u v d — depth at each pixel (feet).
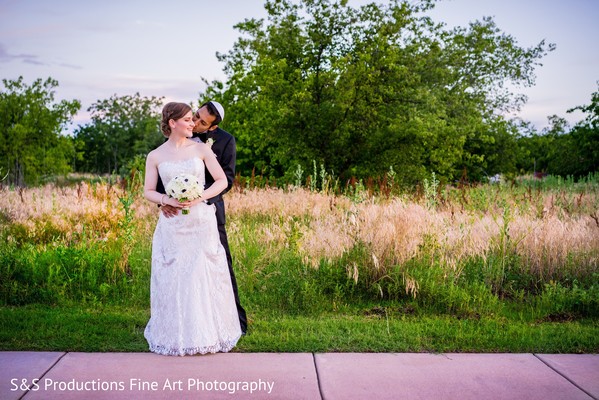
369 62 65.10
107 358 13.15
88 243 23.21
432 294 18.40
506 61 104.27
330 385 11.71
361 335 14.99
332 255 19.99
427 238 20.58
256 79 78.28
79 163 199.52
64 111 90.48
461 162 86.17
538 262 20.95
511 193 39.70
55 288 18.69
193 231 13.83
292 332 15.26
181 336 13.44
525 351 14.06
